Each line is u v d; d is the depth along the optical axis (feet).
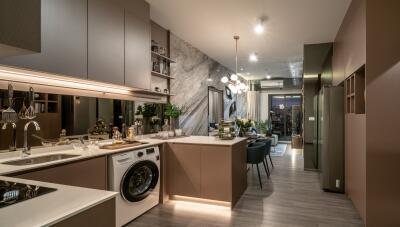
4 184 4.29
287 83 36.32
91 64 8.61
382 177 8.64
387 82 8.58
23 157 7.22
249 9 12.40
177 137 13.17
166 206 11.08
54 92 8.54
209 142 11.19
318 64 18.20
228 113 28.22
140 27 11.35
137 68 11.09
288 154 25.77
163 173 11.44
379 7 8.69
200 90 20.53
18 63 6.40
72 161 7.03
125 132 11.87
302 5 11.89
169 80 15.72
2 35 3.45
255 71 30.45
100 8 9.05
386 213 8.59
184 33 16.11
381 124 8.64
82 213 3.24
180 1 11.66
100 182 8.07
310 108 18.97
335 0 11.33
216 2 11.68
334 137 13.15
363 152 9.22
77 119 9.49
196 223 9.43
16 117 6.77
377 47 8.67
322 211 10.63
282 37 16.72
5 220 2.81
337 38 15.60
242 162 12.71
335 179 13.14
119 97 11.55
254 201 11.78
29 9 3.84
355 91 10.66
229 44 18.49
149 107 13.62
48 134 8.41
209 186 10.98
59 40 7.47
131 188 9.57
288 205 11.30
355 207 10.75
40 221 2.78
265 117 39.01
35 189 4.00
